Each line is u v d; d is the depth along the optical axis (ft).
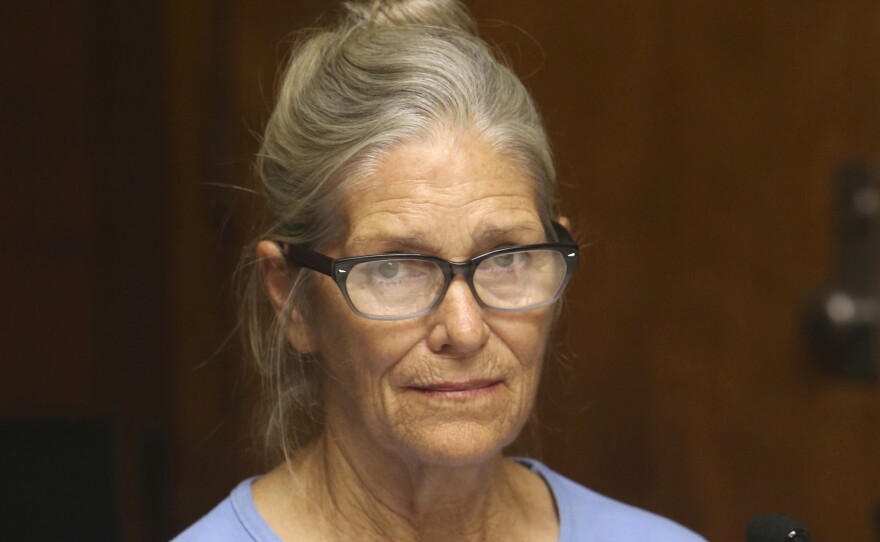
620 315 33.04
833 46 31.65
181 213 33.32
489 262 18.04
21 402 33.42
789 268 32.19
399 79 17.94
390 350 17.75
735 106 32.35
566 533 20.86
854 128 31.58
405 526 19.56
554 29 32.50
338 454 19.65
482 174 17.81
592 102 32.65
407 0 19.69
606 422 33.22
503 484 20.74
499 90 18.39
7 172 33.19
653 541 21.29
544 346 18.88
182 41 33.06
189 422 33.42
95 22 33.42
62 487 21.26
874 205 31.35
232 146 32.96
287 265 19.04
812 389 32.17
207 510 33.12
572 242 18.66
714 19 32.35
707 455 32.96
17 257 33.40
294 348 19.77
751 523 17.22
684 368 32.94
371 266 17.80
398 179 17.63
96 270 33.88
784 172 32.17
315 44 19.35
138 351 33.91
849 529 32.09
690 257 32.76
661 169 32.73
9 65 33.09
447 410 17.89
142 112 33.45
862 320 31.40
